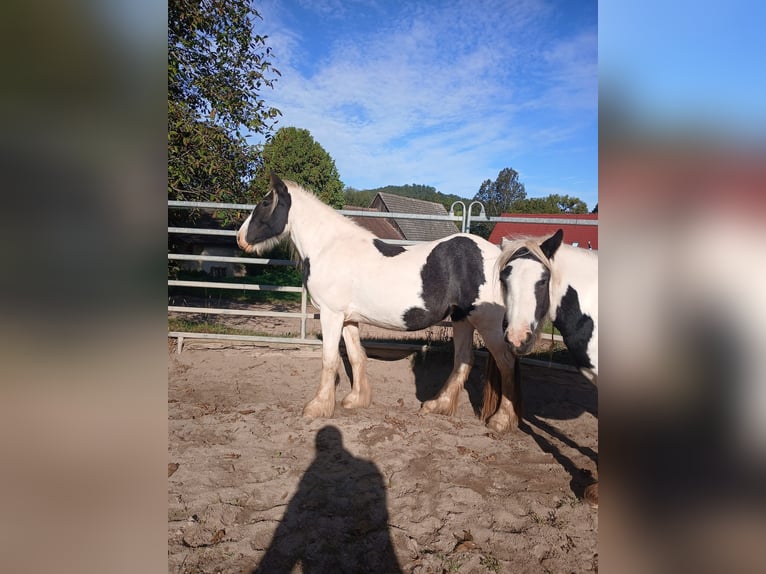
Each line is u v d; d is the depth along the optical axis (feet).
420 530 7.41
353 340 13.44
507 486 8.93
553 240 8.20
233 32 18.72
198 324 22.43
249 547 6.88
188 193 19.89
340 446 10.31
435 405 12.76
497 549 7.02
